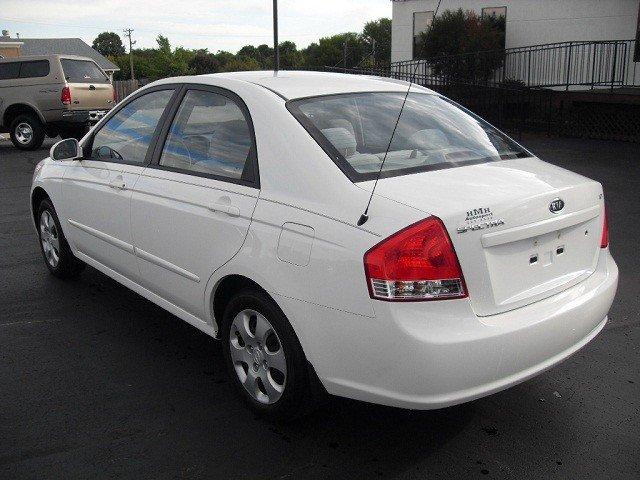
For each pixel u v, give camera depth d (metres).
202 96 3.71
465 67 17.78
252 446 3.02
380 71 18.16
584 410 3.35
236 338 3.35
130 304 4.84
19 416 3.26
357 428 3.18
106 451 2.97
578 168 10.76
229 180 3.31
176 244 3.59
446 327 2.57
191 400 3.44
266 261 2.96
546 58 17.78
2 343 4.13
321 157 2.96
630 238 6.62
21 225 7.39
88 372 3.75
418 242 2.55
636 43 15.78
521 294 2.83
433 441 3.07
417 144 3.28
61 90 14.62
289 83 3.56
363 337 2.64
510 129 16.58
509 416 3.30
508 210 2.73
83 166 4.58
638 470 2.85
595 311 3.07
